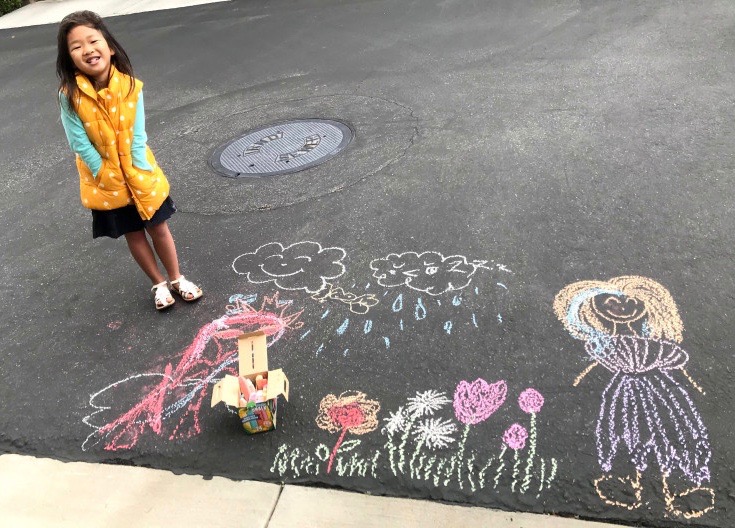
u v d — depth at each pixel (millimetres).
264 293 3535
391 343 3027
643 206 3773
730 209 3617
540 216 3834
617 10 7523
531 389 2668
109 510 2436
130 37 10492
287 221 4227
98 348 3330
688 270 3195
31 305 3797
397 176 4582
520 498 2256
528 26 7520
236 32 9641
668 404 2512
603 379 2660
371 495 2346
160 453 2648
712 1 7242
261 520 2307
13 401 3061
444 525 2199
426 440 2516
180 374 3049
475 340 2967
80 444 2760
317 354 3029
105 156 3049
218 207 4543
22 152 6410
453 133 5137
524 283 3285
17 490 2580
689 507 2150
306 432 2627
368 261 3668
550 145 4684
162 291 3537
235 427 2705
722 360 2664
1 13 15766
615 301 3064
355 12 9539
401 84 6402
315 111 6043
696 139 4441
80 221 4746
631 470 2289
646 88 5379
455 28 7953
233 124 6074
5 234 4738
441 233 3822
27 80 9195
